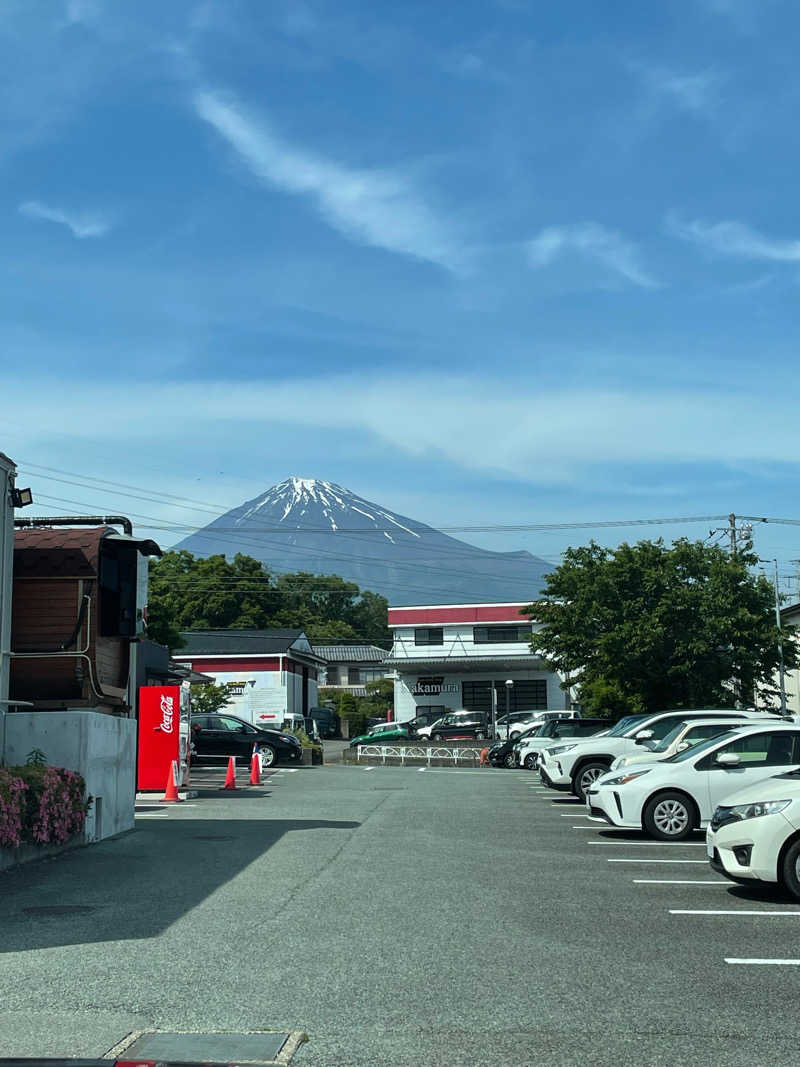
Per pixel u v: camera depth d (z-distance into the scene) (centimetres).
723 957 846
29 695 1777
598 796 1683
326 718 7131
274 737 3772
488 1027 661
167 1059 591
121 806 1762
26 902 1110
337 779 3172
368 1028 658
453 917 1009
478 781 3098
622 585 3572
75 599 1788
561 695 6450
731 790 1611
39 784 1413
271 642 6588
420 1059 600
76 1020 675
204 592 8488
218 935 931
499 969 806
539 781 3105
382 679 8944
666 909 1052
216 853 1481
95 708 1808
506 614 6531
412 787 2800
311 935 930
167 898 1126
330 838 1636
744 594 3488
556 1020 676
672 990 747
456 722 5444
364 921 991
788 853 1084
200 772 3416
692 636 3434
